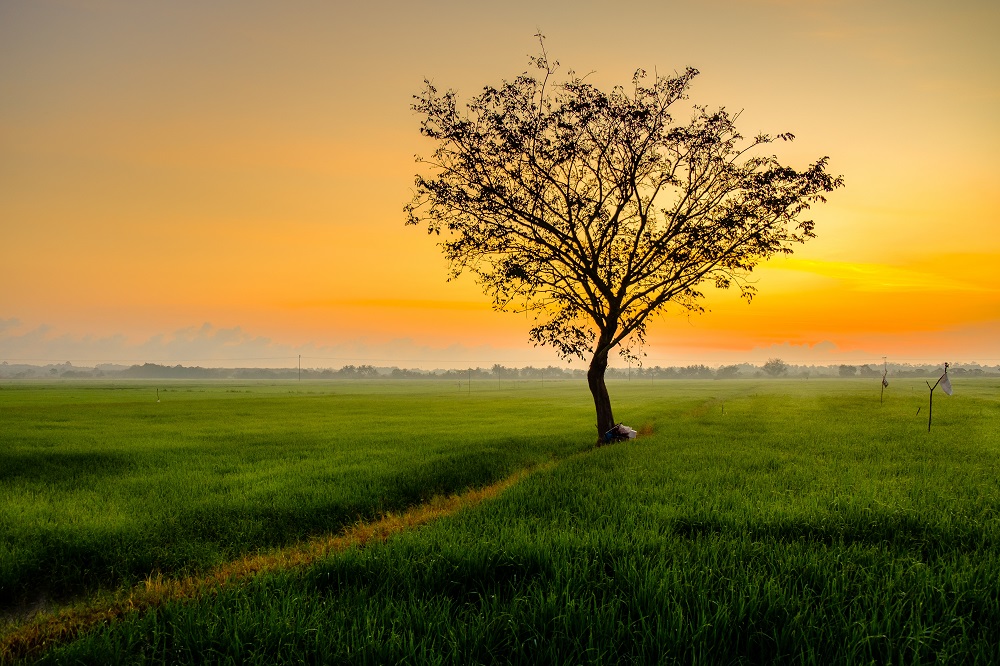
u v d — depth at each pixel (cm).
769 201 2219
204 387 15825
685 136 2281
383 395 9656
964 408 4538
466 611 586
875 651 502
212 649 510
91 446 2417
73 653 528
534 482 1336
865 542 833
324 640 519
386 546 792
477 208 2358
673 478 1379
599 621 531
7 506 1209
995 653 489
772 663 479
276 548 1012
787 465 1597
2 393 9794
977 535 845
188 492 1380
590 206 2398
